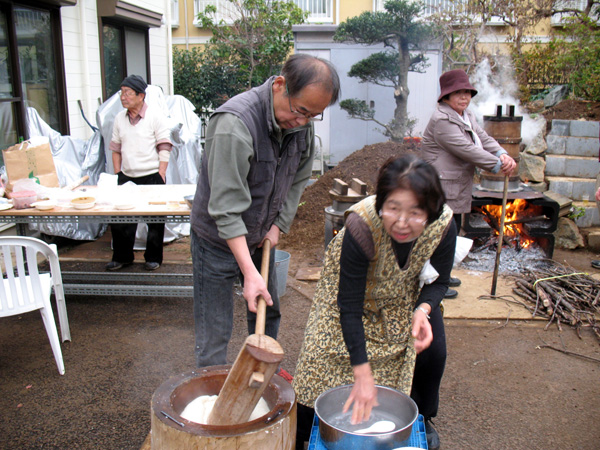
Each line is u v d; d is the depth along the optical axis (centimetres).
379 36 875
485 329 390
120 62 798
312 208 654
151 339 383
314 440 195
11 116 571
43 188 426
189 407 181
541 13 899
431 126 424
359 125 1123
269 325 287
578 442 268
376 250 191
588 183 621
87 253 574
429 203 166
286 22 1155
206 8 1140
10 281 316
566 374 333
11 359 352
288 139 237
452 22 888
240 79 1159
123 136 512
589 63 805
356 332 193
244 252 218
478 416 289
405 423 198
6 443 265
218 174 214
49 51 629
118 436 272
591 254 560
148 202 412
